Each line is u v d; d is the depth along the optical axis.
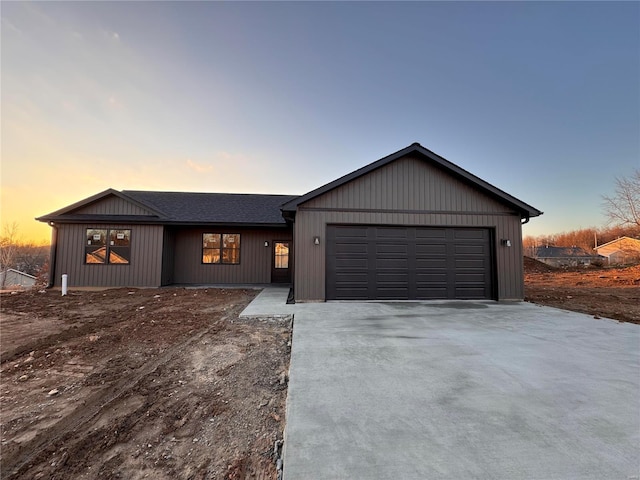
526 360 3.58
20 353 4.08
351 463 1.77
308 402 2.55
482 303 7.78
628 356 3.72
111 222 10.51
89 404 2.74
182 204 12.62
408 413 2.37
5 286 17.36
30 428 2.37
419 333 4.79
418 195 8.19
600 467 1.75
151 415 2.55
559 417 2.31
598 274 15.84
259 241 12.36
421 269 8.15
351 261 7.98
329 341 4.35
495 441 2.00
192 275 12.05
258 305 7.16
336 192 7.99
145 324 5.51
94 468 1.90
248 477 1.80
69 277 10.41
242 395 2.89
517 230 8.38
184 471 1.86
